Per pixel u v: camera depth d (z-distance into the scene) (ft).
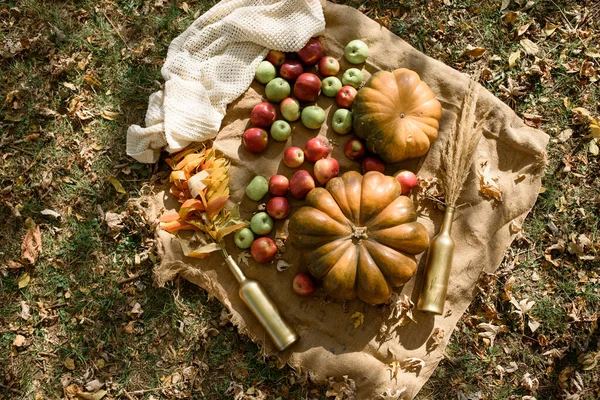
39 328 6.43
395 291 6.25
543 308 6.49
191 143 6.39
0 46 6.72
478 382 6.40
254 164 6.34
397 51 6.51
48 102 6.70
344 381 6.12
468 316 6.42
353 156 6.25
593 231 6.59
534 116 6.66
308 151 6.18
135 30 6.77
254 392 6.29
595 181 6.65
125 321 6.42
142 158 6.39
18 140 6.64
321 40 6.54
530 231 6.57
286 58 6.48
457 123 6.41
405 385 6.12
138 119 6.67
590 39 6.75
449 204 6.13
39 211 6.56
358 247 5.76
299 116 6.37
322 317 6.21
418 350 6.21
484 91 6.48
